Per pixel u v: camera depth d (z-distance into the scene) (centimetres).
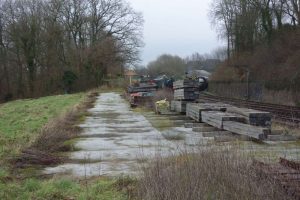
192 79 2295
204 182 658
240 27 6669
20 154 1140
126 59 7000
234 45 6988
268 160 891
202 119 1733
